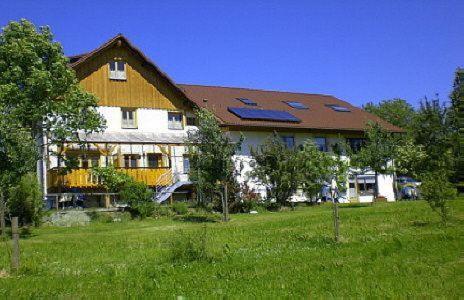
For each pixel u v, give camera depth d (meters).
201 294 8.88
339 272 10.40
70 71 32.03
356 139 48.75
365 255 12.44
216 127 28.80
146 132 39.81
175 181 37.50
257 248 15.09
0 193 21.77
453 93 50.06
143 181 34.62
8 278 11.51
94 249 17.00
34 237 22.34
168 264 12.66
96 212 30.44
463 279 9.26
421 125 45.38
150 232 22.80
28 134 24.92
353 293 8.48
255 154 37.78
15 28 31.45
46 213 28.86
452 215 22.11
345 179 39.34
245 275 10.65
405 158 41.09
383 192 49.56
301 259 12.48
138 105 39.97
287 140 44.62
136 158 38.91
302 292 8.73
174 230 23.14
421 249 12.75
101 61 39.16
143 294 9.12
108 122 38.75
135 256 14.66
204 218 29.61
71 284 10.47
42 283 10.70
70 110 30.64
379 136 44.12
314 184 37.41
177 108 41.53
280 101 51.69
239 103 47.19
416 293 8.33
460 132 44.84
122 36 39.28
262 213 33.59
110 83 39.28
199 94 47.56
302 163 37.25
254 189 37.59
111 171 33.06
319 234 18.06
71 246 18.19
